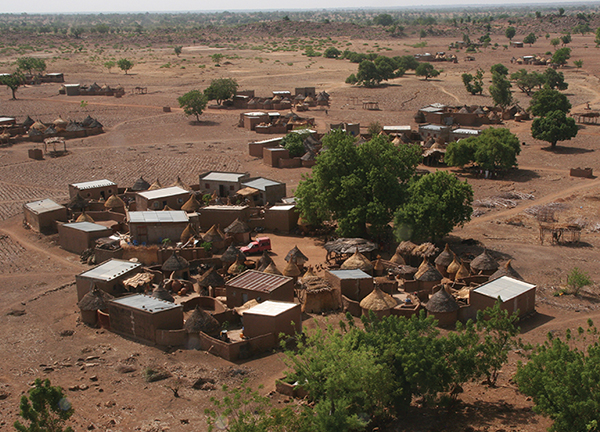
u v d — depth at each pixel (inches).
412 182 3078.2
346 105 7155.5
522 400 1624.0
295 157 4847.4
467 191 2903.5
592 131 5821.9
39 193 4047.7
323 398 1464.1
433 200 2824.8
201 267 2659.9
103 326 2126.0
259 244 2898.6
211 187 3762.3
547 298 2343.8
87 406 1611.7
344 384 1385.3
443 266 2610.7
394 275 2551.7
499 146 4426.7
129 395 1667.1
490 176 4466.0
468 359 1547.7
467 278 2453.2
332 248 2714.1
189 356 1892.2
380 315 2133.4
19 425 1249.4
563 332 2026.3
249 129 6058.1
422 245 2706.7
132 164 4788.4
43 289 2496.3
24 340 2027.6
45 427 1307.8
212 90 7076.8
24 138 5565.9
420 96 7583.7
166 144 5502.0
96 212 3294.8
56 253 2940.5
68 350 1948.8
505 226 3358.8
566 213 3570.4
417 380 1482.5
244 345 1887.3
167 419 1551.4
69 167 4709.6
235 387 1711.4
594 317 2150.6
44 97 7450.8
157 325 1979.6
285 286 2234.3
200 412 1582.2
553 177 4431.6
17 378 1770.4
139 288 2358.5
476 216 3560.5
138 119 6451.8
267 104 6943.9
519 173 4576.8
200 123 6328.7
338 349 1445.6
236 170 4635.8
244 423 1295.5
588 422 1290.6
